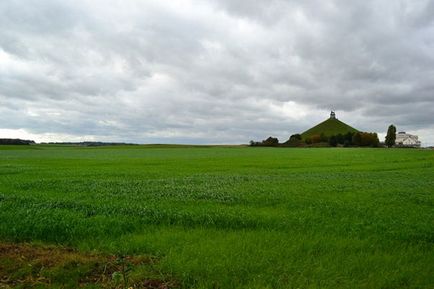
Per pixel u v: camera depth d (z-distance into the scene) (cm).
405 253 1148
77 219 1480
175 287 896
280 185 2789
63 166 5081
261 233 1350
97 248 1198
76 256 1084
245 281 930
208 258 1062
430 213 1755
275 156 8188
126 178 3369
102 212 1675
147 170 4438
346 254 1134
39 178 3309
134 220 1523
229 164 5659
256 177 3475
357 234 1363
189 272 965
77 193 2280
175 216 1594
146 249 1177
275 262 1048
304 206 1906
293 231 1389
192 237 1297
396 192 2419
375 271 997
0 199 1988
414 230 1408
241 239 1262
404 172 4194
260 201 2045
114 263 1027
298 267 1009
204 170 4494
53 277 941
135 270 979
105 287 884
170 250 1141
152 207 1772
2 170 4225
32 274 964
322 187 2662
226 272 966
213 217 1570
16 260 1048
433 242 1295
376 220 1592
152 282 914
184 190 2441
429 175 3784
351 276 965
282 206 1912
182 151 12075
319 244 1224
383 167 5025
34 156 8362
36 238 1309
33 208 1702
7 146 17050
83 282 922
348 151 10819
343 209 1822
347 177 3531
